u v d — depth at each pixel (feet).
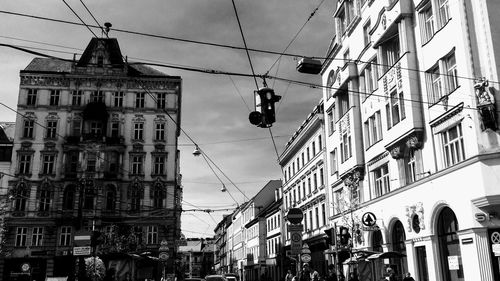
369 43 94.58
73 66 180.86
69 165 173.06
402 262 81.30
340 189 114.62
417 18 76.89
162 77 184.24
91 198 169.27
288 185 180.65
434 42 71.31
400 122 79.71
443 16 70.23
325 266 128.57
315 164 139.74
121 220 168.55
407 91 76.84
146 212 171.01
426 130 73.61
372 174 95.20
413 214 74.95
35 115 176.96
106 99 180.65
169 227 170.09
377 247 91.50
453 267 64.75
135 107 181.16
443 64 69.46
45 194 169.99
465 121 62.64
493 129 58.29
